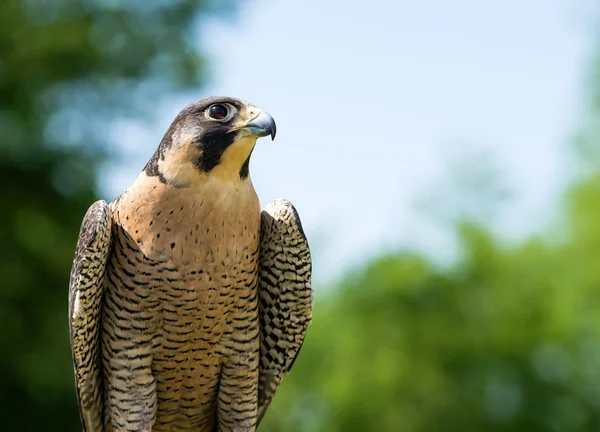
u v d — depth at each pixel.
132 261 4.99
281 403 20.06
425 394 19.56
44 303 17.03
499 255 21.48
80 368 5.25
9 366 16.33
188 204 4.94
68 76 19.20
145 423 5.29
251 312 5.25
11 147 17.95
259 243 5.36
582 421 20.64
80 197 18.25
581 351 21.33
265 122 5.00
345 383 19.45
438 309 20.55
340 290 21.05
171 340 5.14
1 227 17.14
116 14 19.78
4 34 18.66
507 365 20.20
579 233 24.52
